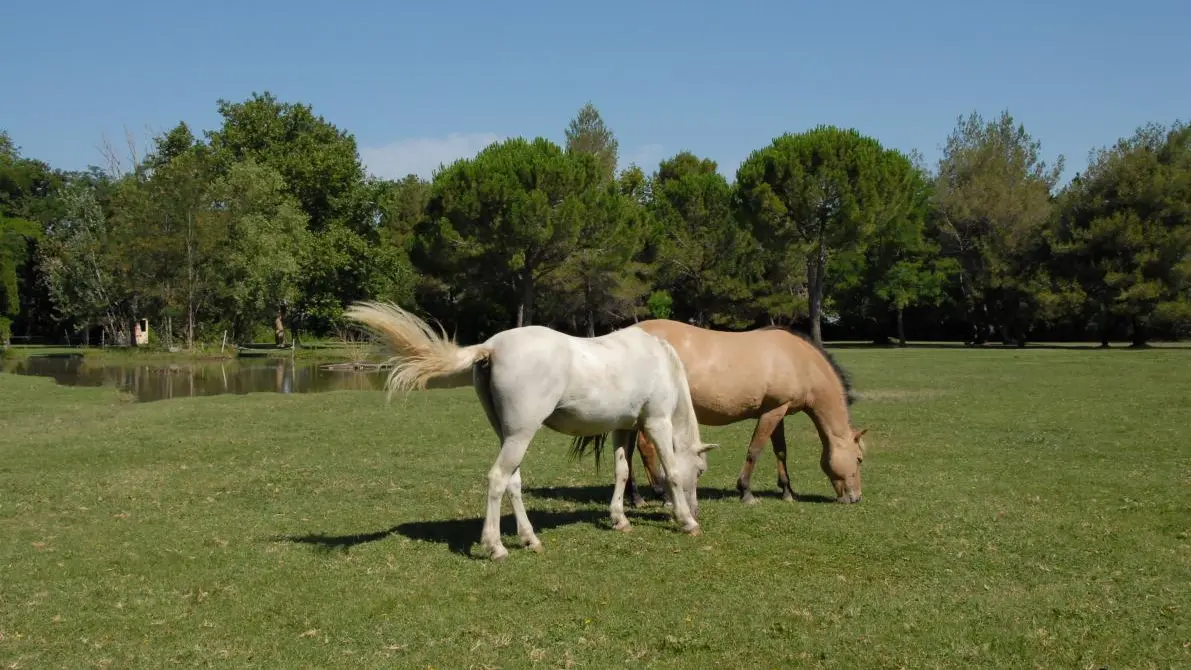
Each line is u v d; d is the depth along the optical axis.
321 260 51.78
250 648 5.23
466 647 5.21
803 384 9.20
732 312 54.16
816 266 47.97
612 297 50.19
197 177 48.34
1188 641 5.24
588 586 6.32
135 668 4.94
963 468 11.37
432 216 45.22
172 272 46.84
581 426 7.49
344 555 7.20
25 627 5.58
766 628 5.50
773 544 7.49
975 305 55.94
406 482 10.54
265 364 40.19
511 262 42.97
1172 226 46.75
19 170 67.75
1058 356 37.34
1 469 11.49
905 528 8.03
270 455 12.68
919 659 5.02
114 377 31.84
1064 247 48.09
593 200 45.22
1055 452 12.56
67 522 8.46
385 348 7.02
